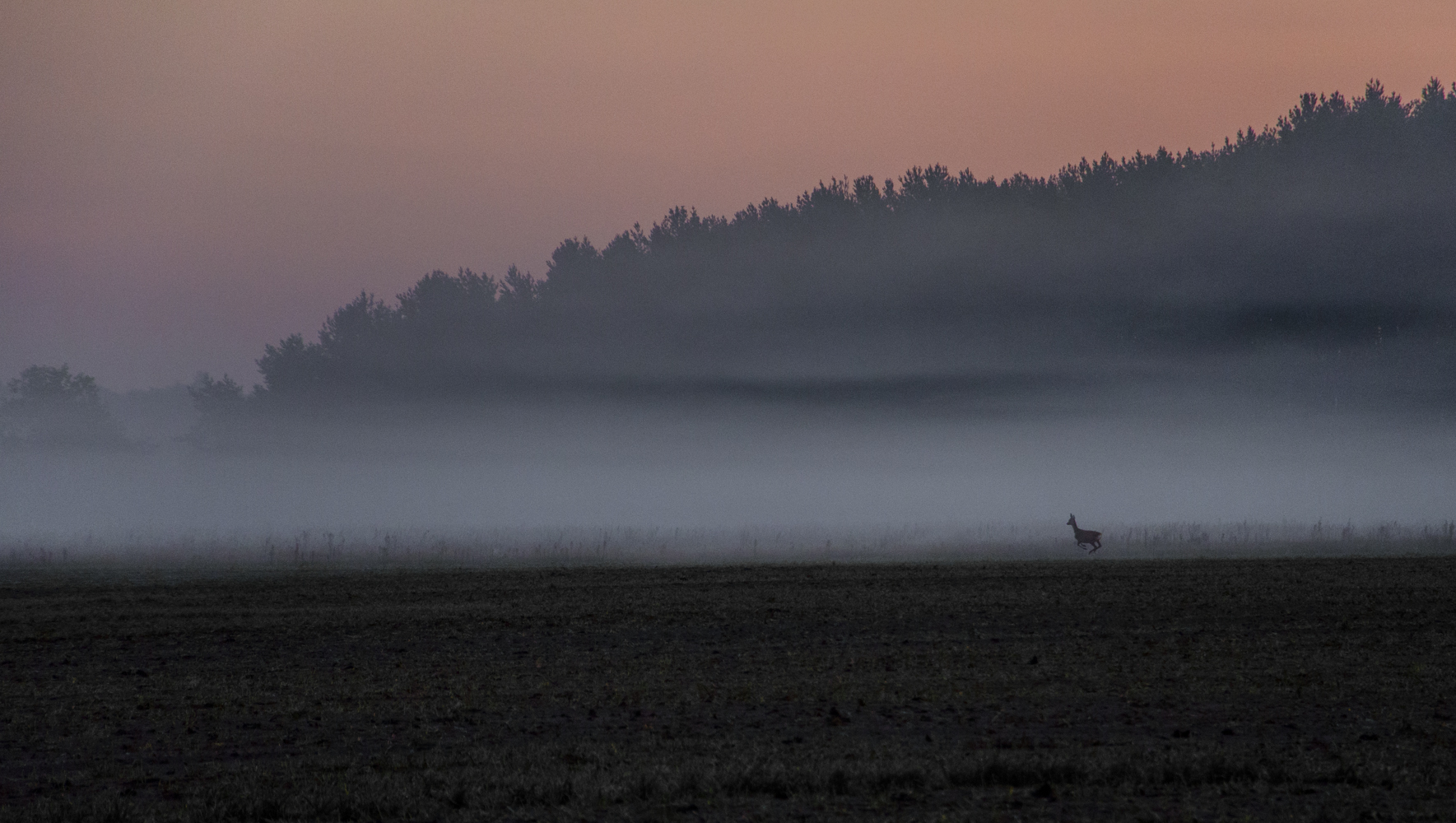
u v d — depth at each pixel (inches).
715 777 1817.2
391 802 1744.6
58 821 1716.3
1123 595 4372.5
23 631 3801.7
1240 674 2770.7
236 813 1740.9
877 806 1713.8
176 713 2507.4
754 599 4426.7
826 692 2600.9
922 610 4057.6
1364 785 1818.4
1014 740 2117.4
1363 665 2888.8
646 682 2773.1
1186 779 1839.3
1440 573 5073.8
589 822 1660.9
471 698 2610.7
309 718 2429.9
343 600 4601.4
